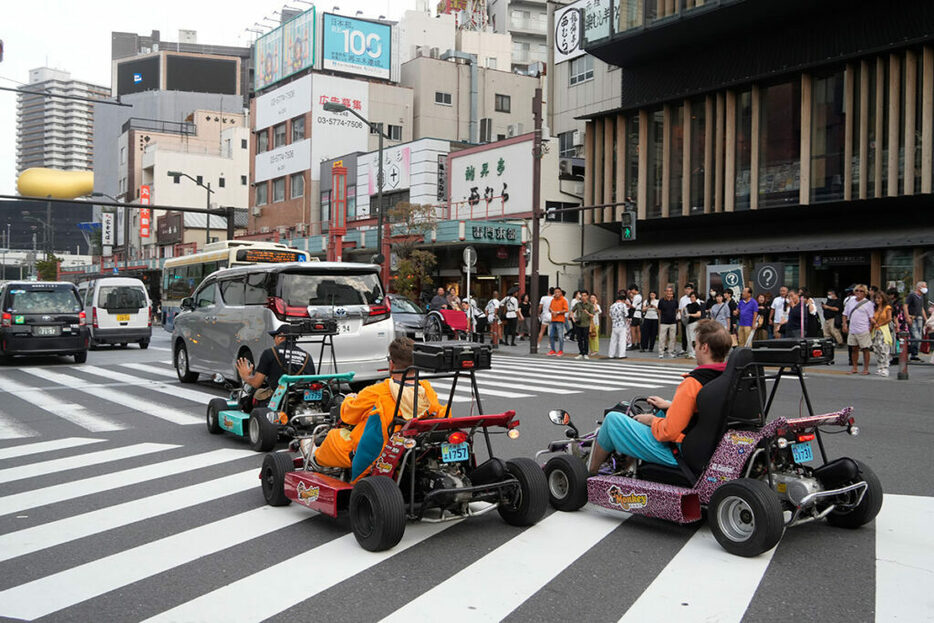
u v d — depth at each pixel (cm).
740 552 494
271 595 434
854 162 2238
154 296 4981
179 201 7631
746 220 2638
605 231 3309
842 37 2288
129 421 1060
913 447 839
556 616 403
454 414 1069
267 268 1145
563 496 614
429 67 5369
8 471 760
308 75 5091
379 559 496
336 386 862
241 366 863
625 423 568
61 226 17962
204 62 9838
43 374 1669
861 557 494
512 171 3322
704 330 555
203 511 615
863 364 1692
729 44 2622
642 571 471
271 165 5544
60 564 490
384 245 3453
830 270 2294
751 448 496
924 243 2005
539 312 2797
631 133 2986
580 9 3509
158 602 425
